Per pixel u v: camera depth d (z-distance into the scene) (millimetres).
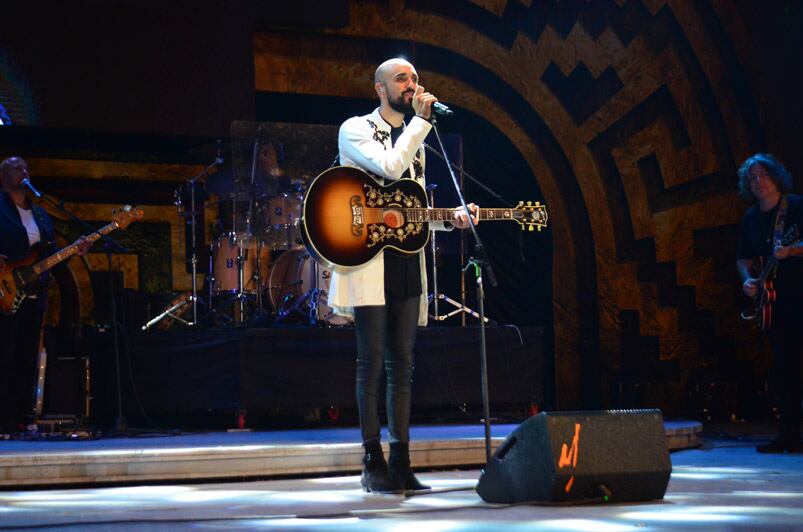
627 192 9016
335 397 6484
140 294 7652
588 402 9180
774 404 8484
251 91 8055
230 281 7977
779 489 3758
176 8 7898
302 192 7961
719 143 8648
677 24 8625
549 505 3213
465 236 8453
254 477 4500
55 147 8742
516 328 6922
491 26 8930
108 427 6742
